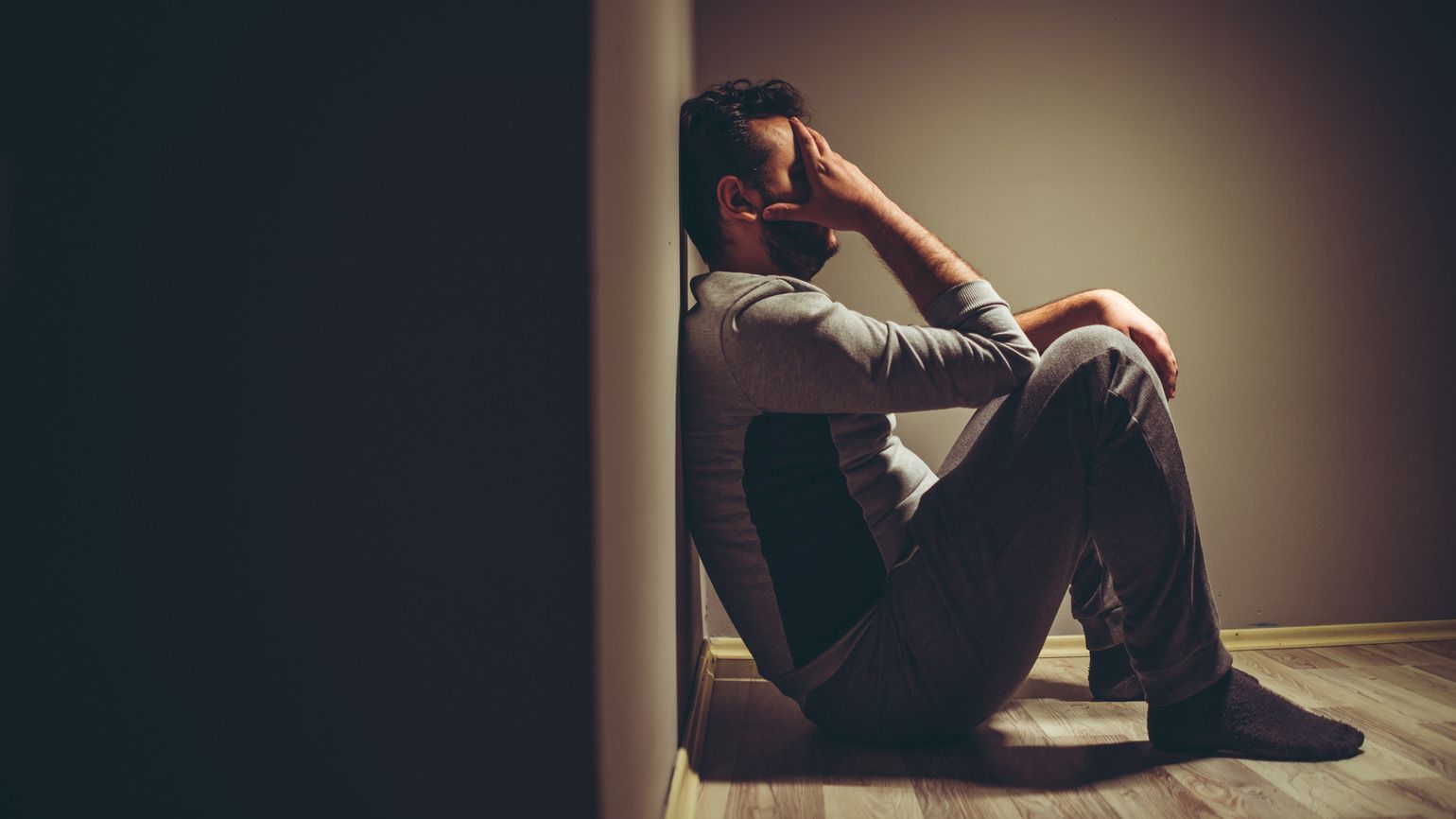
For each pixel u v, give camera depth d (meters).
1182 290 2.28
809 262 1.43
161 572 0.68
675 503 1.26
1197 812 1.11
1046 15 2.28
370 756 0.68
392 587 0.68
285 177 0.69
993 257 2.26
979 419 1.57
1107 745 1.38
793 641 1.32
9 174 0.68
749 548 1.31
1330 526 2.30
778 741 1.46
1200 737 1.28
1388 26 2.33
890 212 1.36
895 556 1.31
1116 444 1.21
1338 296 2.30
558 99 0.68
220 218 0.69
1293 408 2.30
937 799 1.18
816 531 1.29
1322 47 2.31
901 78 2.27
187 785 0.68
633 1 0.90
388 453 0.68
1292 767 1.27
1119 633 1.65
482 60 0.68
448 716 0.68
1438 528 2.31
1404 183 2.32
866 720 1.35
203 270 0.69
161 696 0.68
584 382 0.68
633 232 0.87
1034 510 1.22
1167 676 1.27
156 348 0.68
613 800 0.72
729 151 1.38
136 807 0.68
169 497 0.68
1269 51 2.30
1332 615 2.29
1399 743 1.38
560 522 0.68
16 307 0.68
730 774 1.30
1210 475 2.29
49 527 0.68
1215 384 2.29
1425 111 2.33
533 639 0.68
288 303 0.69
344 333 0.68
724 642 2.19
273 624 0.68
